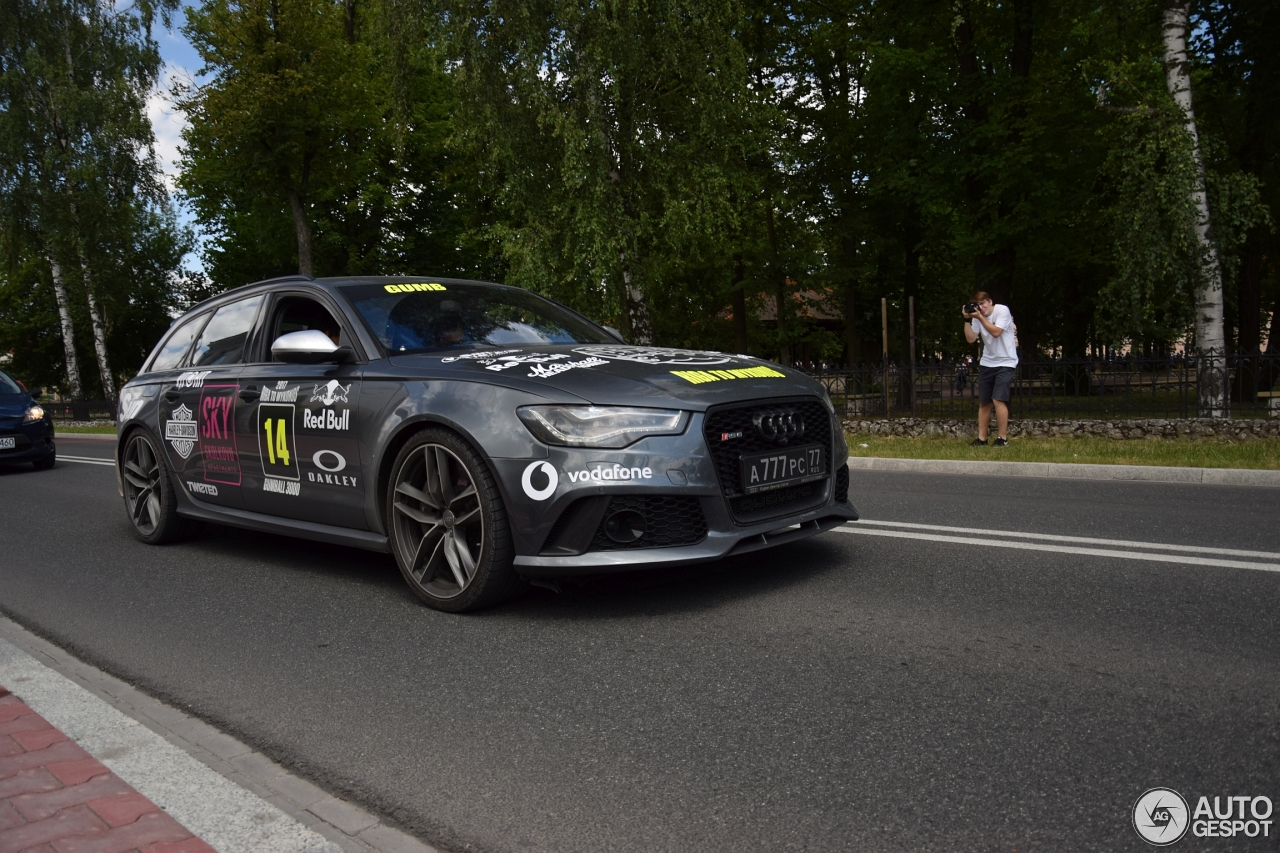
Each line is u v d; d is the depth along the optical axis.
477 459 3.76
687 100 15.54
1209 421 10.55
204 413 5.32
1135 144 12.02
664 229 15.26
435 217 28.48
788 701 2.80
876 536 5.16
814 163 22.03
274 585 4.66
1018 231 17.02
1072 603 3.69
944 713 2.65
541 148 15.37
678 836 2.06
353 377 4.33
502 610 3.91
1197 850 1.89
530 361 4.01
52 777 2.43
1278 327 20.88
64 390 46.69
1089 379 11.34
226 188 27.12
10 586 5.00
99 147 30.28
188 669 3.42
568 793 2.30
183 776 2.44
